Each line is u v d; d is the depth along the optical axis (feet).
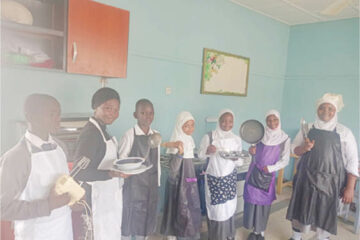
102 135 4.01
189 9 7.79
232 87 9.49
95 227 4.00
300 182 6.27
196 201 5.74
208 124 8.89
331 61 10.65
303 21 11.05
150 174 4.89
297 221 6.53
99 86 6.09
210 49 8.48
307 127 6.20
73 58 4.44
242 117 10.27
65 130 4.54
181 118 5.58
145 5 6.73
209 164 6.06
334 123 6.05
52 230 3.19
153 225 5.16
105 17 4.77
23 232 3.02
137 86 6.86
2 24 3.81
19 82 4.97
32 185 2.94
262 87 10.95
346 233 7.77
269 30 10.73
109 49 4.90
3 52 3.94
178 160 5.54
